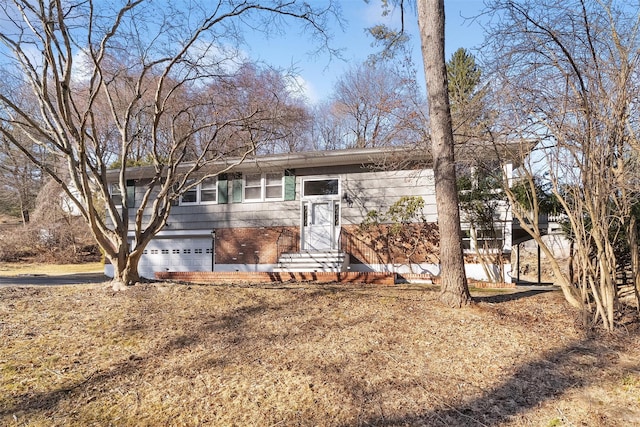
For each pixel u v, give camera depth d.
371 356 6.42
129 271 9.87
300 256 14.95
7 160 23.11
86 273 22.09
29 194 30.61
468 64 17.34
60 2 8.08
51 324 7.61
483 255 13.70
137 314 8.15
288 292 9.88
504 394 5.39
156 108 10.27
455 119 10.03
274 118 12.36
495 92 8.13
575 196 7.71
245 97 13.30
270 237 16.11
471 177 12.74
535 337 7.07
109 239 9.87
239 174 16.66
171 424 4.86
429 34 8.83
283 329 7.53
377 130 28.36
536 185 9.71
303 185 15.88
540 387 5.56
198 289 9.73
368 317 8.06
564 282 8.60
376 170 15.05
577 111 7.30
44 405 5.20
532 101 7.64
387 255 14.72
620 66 7.11
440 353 6.52
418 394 5.38
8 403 5.20
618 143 7.20
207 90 16.02
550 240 14.54
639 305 8.29
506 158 9.02
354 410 5.04
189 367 6.16
